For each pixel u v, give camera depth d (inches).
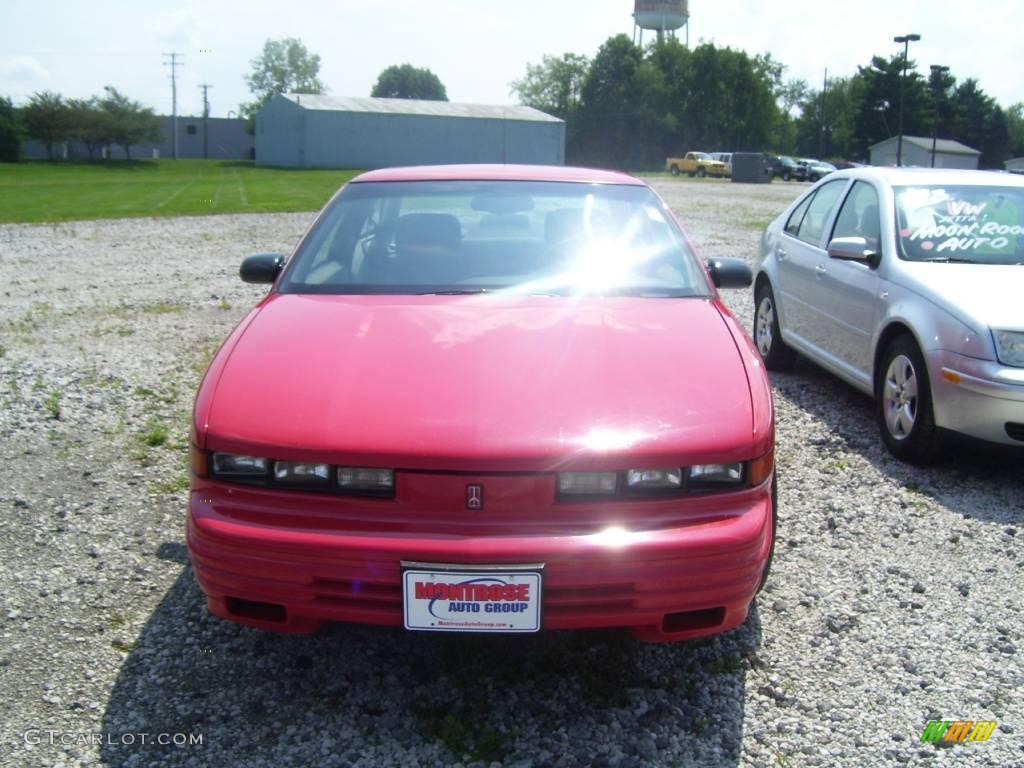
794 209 277.6
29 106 2613.2
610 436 99.9
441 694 111.6
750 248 578.9
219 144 3378.4
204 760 98.7
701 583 99.1
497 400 104.6
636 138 3550.7
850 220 237.6
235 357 116.4
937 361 181.9
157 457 193.0
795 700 110.7
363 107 2438.5
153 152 2908.5
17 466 186.5
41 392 241.9
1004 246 207.2
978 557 150.8
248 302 389.1
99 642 121.6
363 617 99.7
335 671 116.1
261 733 103.7
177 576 140.3
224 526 100.5
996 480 186.2
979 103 3654.0
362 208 155.7
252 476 102.0
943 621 130.0
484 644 122.2
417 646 122.0
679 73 3592.5
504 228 150.7
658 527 99.4
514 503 98.0
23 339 311.7
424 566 96.2
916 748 102.2
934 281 192.4
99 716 106.1
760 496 104.7
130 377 260.1
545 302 132.6
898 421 197.6
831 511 168.6
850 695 112.0
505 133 2581.2
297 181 1579.7
